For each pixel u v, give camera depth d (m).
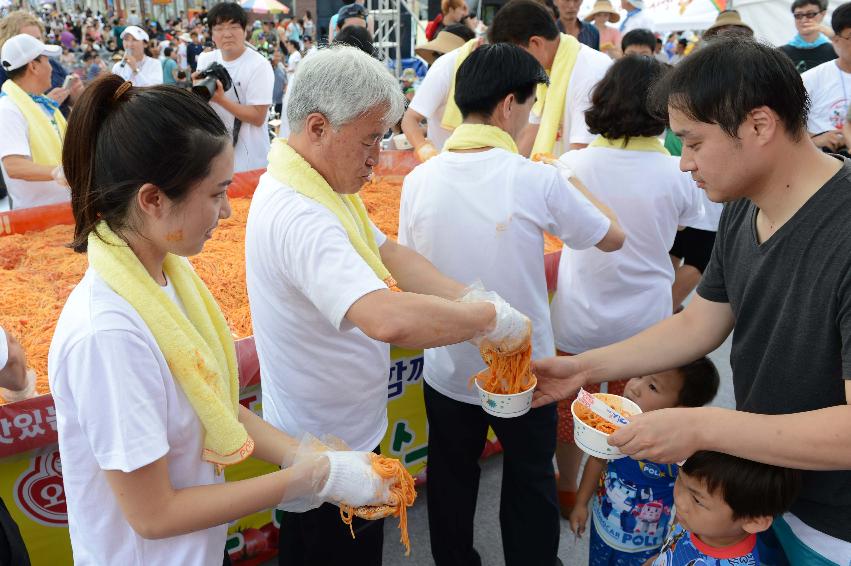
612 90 2.00
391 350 2.33
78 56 17.22
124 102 0.95
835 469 1.05
